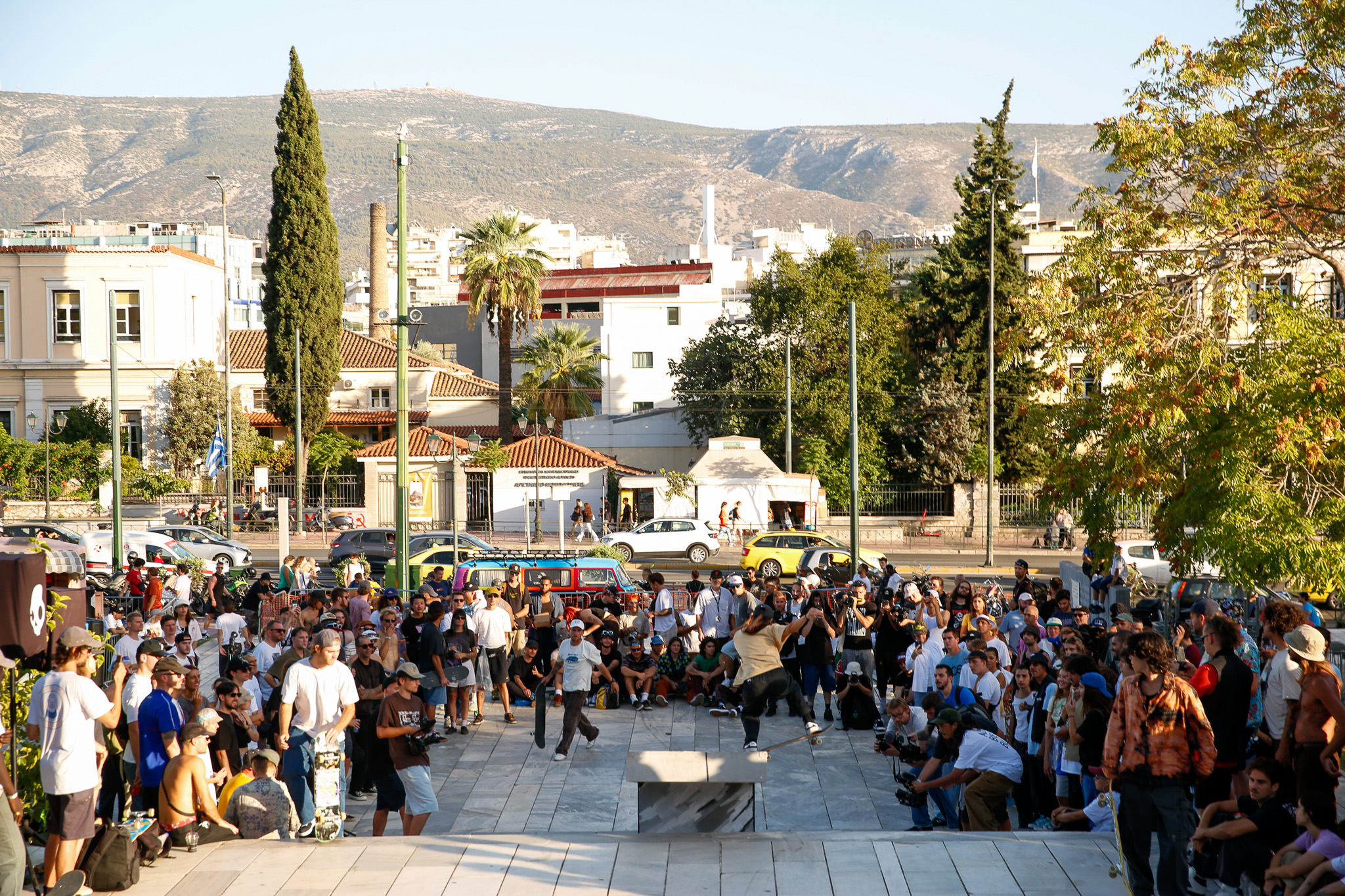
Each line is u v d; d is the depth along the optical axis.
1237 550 13.52
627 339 67.62
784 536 35.00
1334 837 7.18
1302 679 7.91
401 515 21.30
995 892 7.93
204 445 50.53
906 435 48.38
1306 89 16.38
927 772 10.84
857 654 16.30
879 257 53.81
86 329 51.66
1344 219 17.30
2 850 7.25
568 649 14.78
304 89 50.56
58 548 11.09
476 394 65.62
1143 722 7.67
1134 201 16.92
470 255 53.00
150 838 8.66
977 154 48.44
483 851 8.88
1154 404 14.75
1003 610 20.20
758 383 50.97
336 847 9.07
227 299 44.59
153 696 9.73
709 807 9.30
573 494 47.81
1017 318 46.34
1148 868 7.64
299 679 10.44
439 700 15.30
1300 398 13.78
